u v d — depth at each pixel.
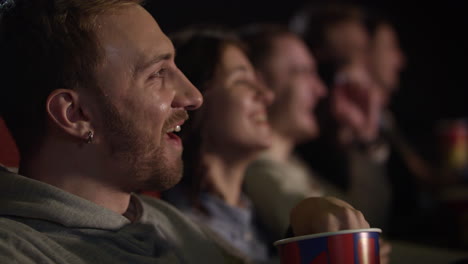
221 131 1.16
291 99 1.68
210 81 1.11
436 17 3.68
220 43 1.17
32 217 0.66
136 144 0.69
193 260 0.81
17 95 0.68
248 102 1.18
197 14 2.52
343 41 2.44
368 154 2.33
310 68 1.77
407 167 2.53
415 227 2.29
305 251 0.64
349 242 0.64
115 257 0.68
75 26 0.67
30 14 0.68
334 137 2.27
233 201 1.26
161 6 2.35
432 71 3.60
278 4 2.87
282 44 1.71
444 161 2.51
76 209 0.67
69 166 0.69
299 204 0.74
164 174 0.72
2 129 0.90
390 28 3.22
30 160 0.70
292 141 1.74
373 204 2.15
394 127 2.97
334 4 2.88
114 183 0.71
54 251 0.63
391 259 1.50
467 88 3.65
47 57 0.67
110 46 0.68
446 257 1.50
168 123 0.72
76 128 0.68
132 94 0.69
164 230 0.81
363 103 2.41
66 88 0.67
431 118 3.53
